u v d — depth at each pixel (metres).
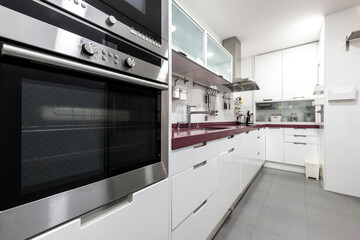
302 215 1.61
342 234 1.34
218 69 2.62
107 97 0.60
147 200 0.71
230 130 1.54
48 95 0.45
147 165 0.74
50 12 0.43
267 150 3.23
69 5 0.47
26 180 0.41
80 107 0.53
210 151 1.22
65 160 0.49
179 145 0.89
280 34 2.79
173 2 1.37
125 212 0.62
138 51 0.68
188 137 0.96
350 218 1.55
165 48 0.83
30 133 0.42
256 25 2.54
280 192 2.12
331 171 2.15
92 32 0.52
